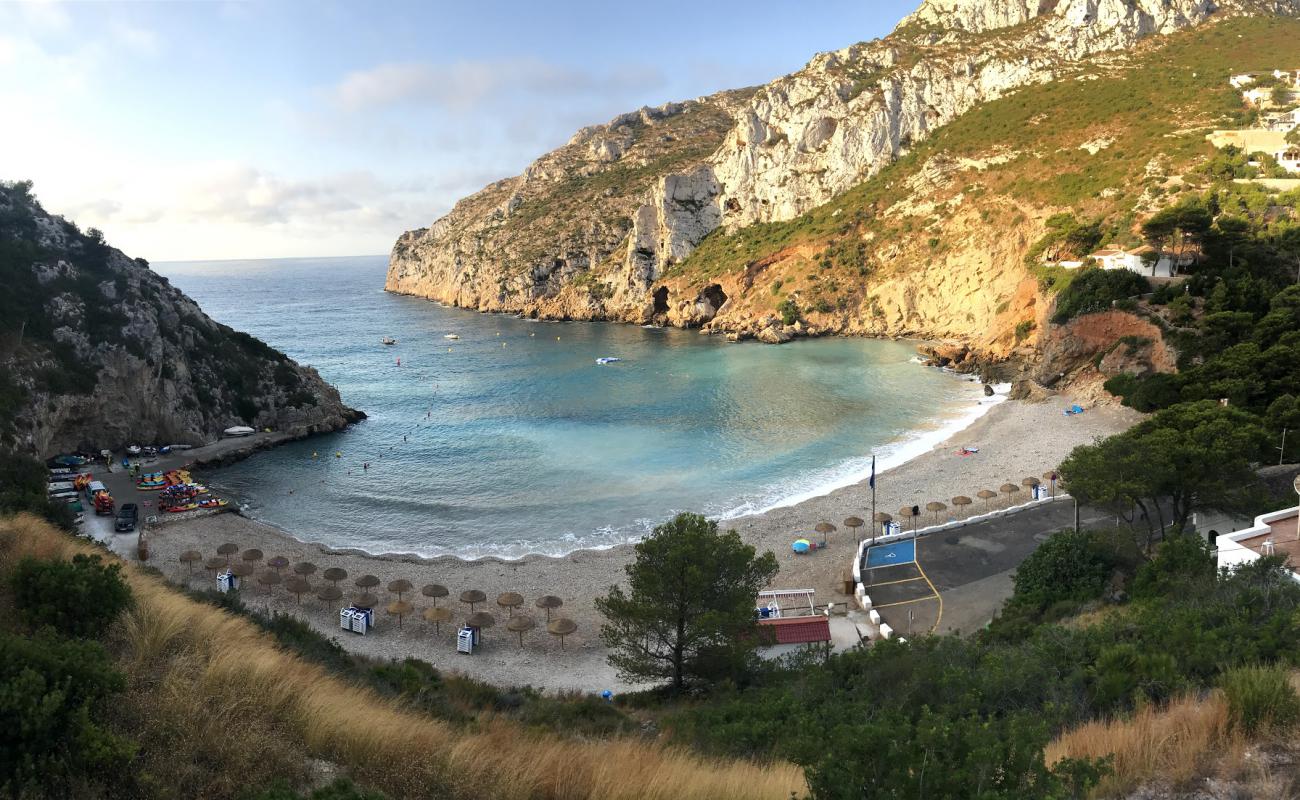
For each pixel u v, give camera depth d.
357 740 12.20
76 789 9.48
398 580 46.09
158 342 82.94
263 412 90.75
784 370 119.62
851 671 23.56
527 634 42.62
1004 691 17.20
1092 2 173.62
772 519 58.16
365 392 114.56
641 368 127.19
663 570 27.77
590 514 61.88
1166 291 84.81
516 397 108.06
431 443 85.12
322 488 70.50
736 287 173.25
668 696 28.34
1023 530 49.97
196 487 66.56
